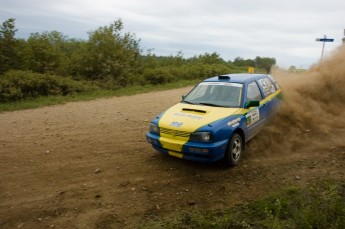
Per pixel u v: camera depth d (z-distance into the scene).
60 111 11.48
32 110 11.80
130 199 4.93
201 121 5.83
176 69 25.34
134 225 4.26
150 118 10.14
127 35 21.16
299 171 5.80
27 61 17.03
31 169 6.02
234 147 6.06
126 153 6.86
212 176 5.71
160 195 5.06
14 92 13.41
